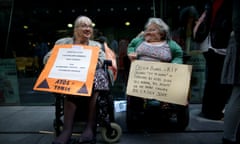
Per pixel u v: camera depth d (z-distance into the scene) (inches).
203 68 176.6
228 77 95.6
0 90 187.5
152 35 123.3
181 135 116.7
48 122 138.6
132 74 115.3
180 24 177.9
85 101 102.3
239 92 93.7
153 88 110.3
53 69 99.6
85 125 107.5
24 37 192.7
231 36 98.6
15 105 183.5
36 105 182.5
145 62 114.7
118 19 190.5
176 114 124.9
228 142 96.2
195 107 170.7
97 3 192.9
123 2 191.6
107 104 104.7
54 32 194.2
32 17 194.5
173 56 123.2
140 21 190.4
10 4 190.7
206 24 120.0
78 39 113.1
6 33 190.9
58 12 202.7
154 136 115.7
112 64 108.6
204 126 129.4
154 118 136.6
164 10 185.2
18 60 189.8
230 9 114.0
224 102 139.0
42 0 193.5
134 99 122.7
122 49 181.3
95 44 115.0
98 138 112.5
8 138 114.3
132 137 114.3
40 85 96.6
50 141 110.0
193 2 175.6
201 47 154.6
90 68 97.7
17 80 188.4
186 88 106.7
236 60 92.0
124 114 155.0
